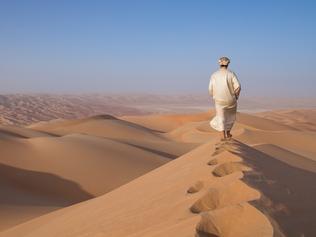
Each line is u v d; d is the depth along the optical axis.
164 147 41.38
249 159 7.32
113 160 30.66
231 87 9.10
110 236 5.81
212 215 4.21
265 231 3.86
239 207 4.29
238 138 37.75
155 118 91.06
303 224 4.18
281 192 5.13
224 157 7.34
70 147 31.17
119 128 60.72
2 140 30.47
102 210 8.62
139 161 31.78
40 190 26.14
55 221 10.81
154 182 9.16
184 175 7.81
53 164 29.08
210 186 5.52
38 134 43.50
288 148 35.25
